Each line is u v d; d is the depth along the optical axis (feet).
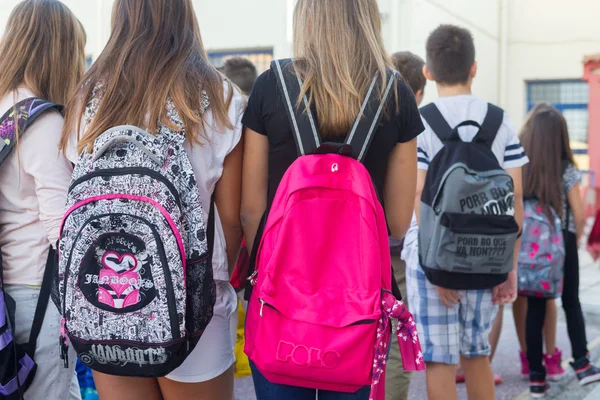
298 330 6.22
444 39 10.44
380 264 6.40
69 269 6.39
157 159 6.49
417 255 10.18
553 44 45.78
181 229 6.47
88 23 30.86
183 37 7.21
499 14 46.16
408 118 7.10
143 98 6.85
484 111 10.19
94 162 6.52
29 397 7.97
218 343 7.28
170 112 6.84
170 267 6.30
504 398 14.47
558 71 45.85
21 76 8.23
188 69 7.08
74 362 8.29
